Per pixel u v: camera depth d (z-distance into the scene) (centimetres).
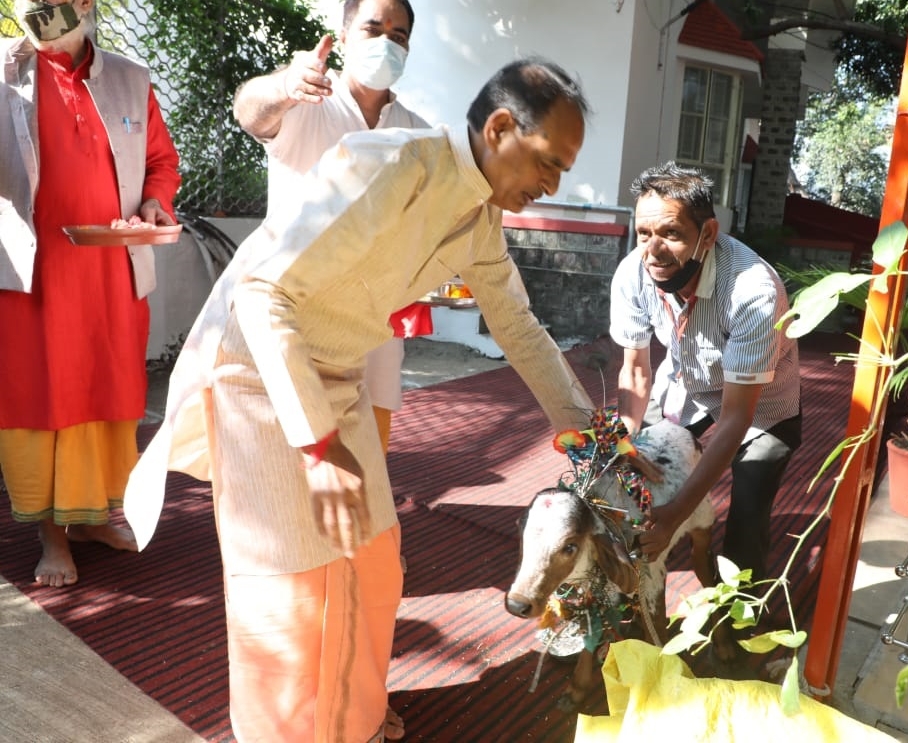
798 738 166
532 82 175
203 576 344
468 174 186
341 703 206
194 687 272
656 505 264
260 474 194
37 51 313
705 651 300
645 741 170
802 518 427
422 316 327
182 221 664
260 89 268
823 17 1130
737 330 267
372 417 214
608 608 248
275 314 174
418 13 919
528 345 253
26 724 249
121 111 335
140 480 213
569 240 863
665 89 972
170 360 660
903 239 128
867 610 327
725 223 1135
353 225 175
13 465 326
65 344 320
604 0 843
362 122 301
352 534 175
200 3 663
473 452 514
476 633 311
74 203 320
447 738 253
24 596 322
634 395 314
